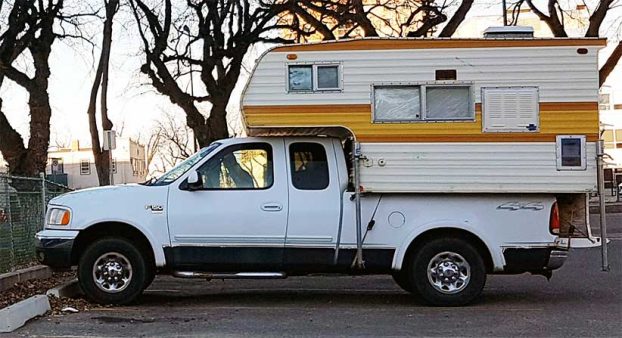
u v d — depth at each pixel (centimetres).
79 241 929
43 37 2017
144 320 830
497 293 1043
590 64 923
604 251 916
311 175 931
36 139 1989
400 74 921
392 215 922
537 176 914
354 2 2067
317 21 2127
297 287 1133
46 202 1284
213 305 947
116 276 923
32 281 1085
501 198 927
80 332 761
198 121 2234
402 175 913
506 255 921
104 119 1925
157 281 1208
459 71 921
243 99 921
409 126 916
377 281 1202
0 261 1057
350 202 920
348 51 923
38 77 2003
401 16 2556
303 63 921
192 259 916
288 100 920
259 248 916
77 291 1027
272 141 943
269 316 861
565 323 809
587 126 920
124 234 935
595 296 1009
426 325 802
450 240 923
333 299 1003
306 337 741
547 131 918
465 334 753
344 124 916
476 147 916
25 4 1969
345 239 916
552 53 923
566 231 953
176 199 920
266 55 922
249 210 916
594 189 915
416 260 924
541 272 936
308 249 916
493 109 919
